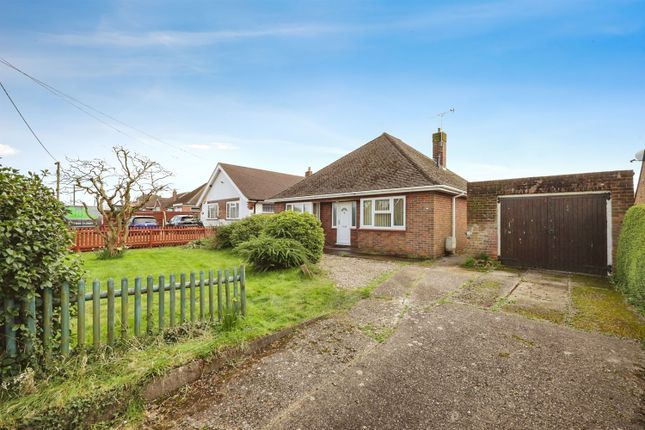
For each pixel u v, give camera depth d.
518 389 2.87
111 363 2.91
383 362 3.42
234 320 4.05
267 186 24.36
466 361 3.43
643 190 8.75
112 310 3.20
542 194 8.72
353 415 2.53
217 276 4.24
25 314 2.58
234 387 2.95
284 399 2.76
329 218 14.92
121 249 10.94
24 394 2.40
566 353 3.58
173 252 12.15
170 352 3.17
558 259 8.47
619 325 4.40
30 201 2.72
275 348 3.78
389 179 12.60
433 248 10.90
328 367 3.32
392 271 8.23
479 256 9.66
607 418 2.46
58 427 2.28
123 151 10.95
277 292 5.91
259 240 8.13
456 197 12.83
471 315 4.92
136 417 2.51
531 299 5.74
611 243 7.70
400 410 2.59
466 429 2.36
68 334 2.90
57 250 2.83
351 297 5.76
